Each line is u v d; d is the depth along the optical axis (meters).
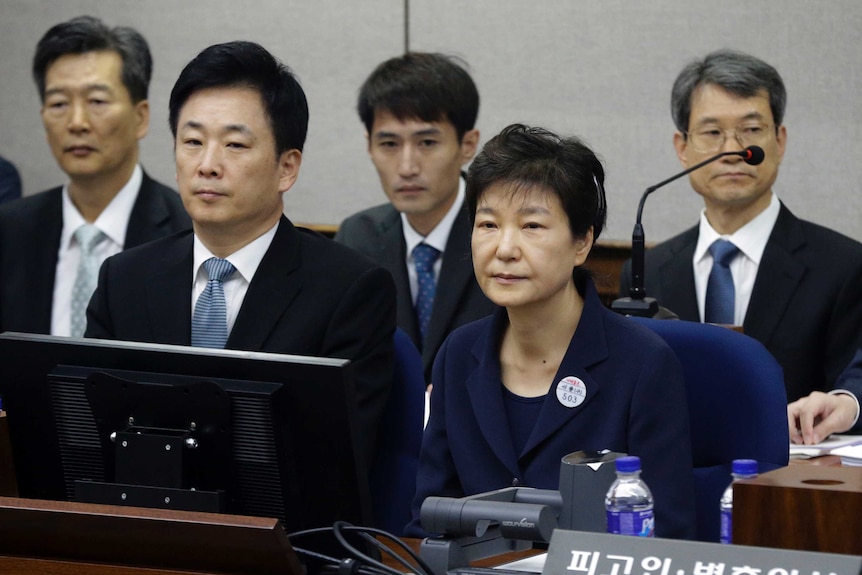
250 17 16.11
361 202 15.78
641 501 5.05
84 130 11.69
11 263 11.68
